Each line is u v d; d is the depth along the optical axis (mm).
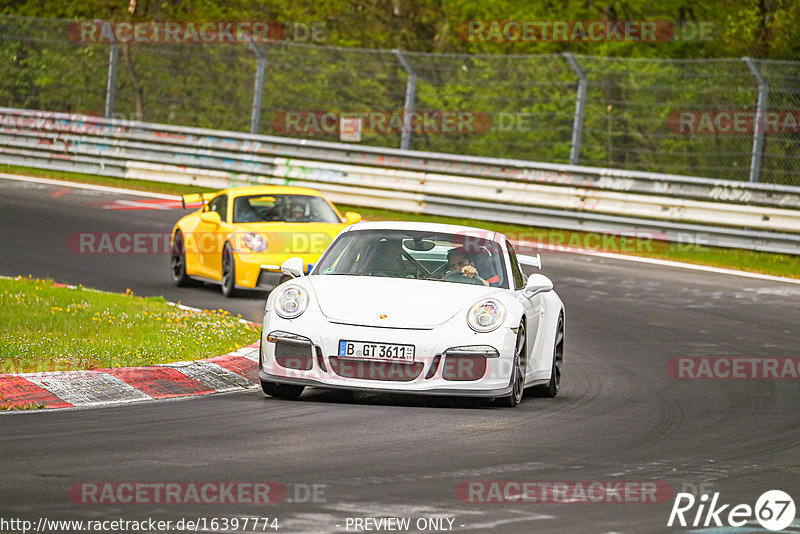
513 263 35656
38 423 27047
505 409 31922
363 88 103750
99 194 88562
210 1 126125
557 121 100438
